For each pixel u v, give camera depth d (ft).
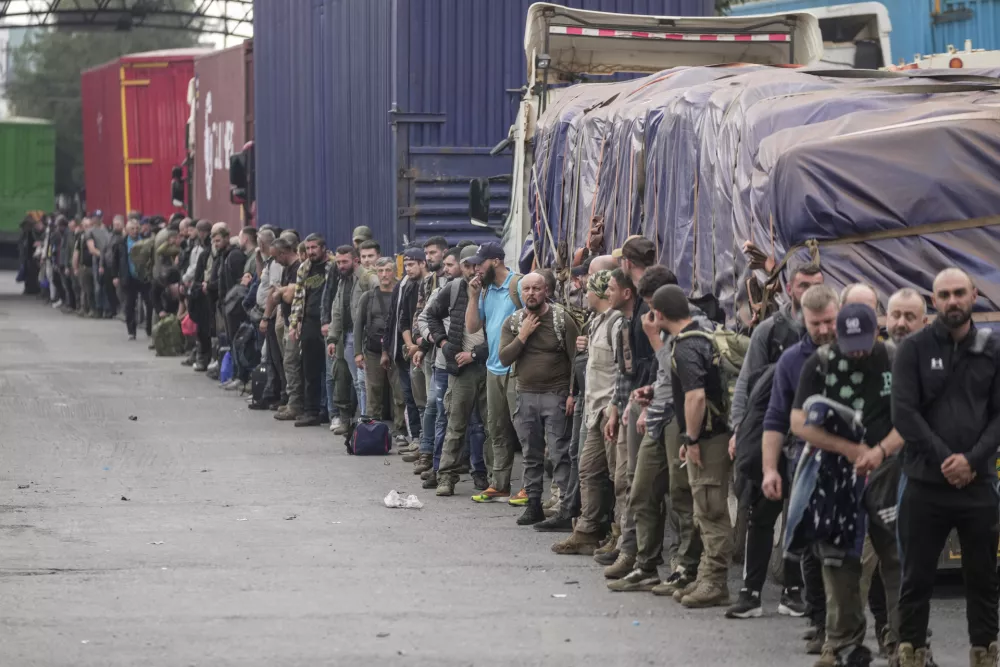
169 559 52.42
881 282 45.47
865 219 45.68
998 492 41.83
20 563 51.49
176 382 115.34
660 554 48.49
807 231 45.83
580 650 40.57
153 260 139.85
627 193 61.05
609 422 50.67
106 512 61.87
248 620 43.60
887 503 38.63
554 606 45.96
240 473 72.84
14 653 39.70
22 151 244.63
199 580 49.03
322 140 105.60
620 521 50.80
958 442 36.55
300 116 111.75
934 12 100.01
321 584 48.60
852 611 38.32
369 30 92.32
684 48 83.41
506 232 80.02
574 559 53.36
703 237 52.90
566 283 67.77
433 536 57.26
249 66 133.28
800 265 42.42
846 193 45.98
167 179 183.62
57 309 200.54
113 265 155.74
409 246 83.82
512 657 39.75
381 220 90.12
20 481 69.87
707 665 39.24
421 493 67.51
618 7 90.68
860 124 48.16
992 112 47.67
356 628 42.75
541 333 58.90
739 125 50.85
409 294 75.36
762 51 83.87
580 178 67.51
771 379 42.14
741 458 42.70
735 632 42.83
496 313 63.52
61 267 195.42
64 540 55.67
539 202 73.82
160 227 155.43
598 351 53.42
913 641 37.73
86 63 375.04
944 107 49.08
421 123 87.51
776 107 50.37
